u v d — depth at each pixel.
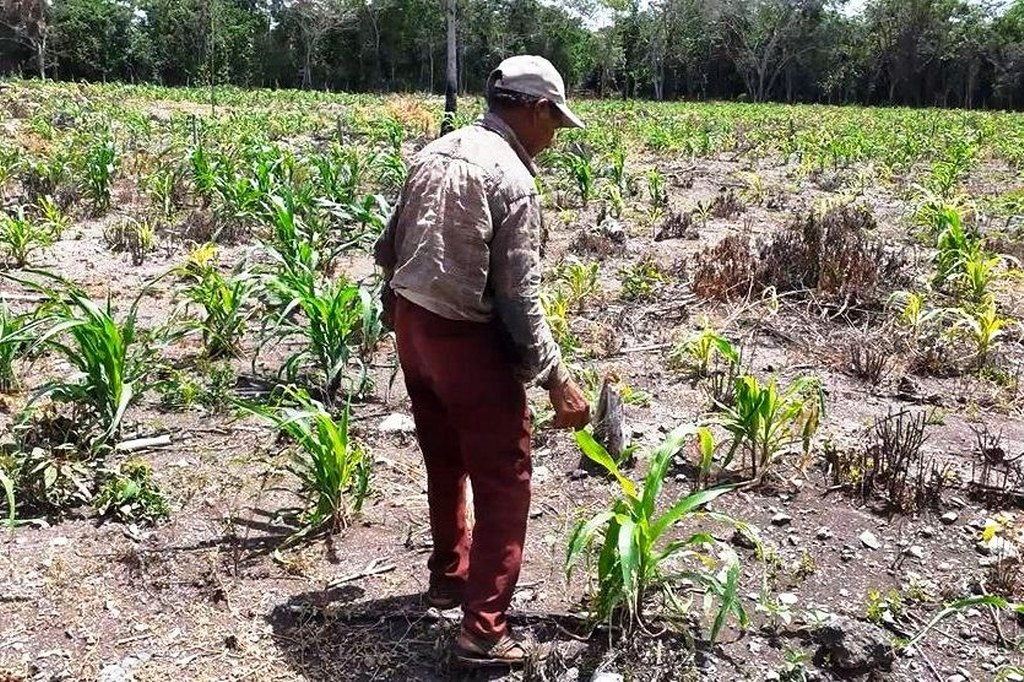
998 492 4.21
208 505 4.00
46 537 3.69
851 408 5.30
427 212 2.69
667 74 74.25
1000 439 4.79
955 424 5.12
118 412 4.24
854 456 4.46
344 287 5.20
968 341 6.32
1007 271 7.81
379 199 8.28
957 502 4.17
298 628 3.20
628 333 6.56
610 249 9.18
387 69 67.38
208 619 3.23
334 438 3.75
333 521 3.80
